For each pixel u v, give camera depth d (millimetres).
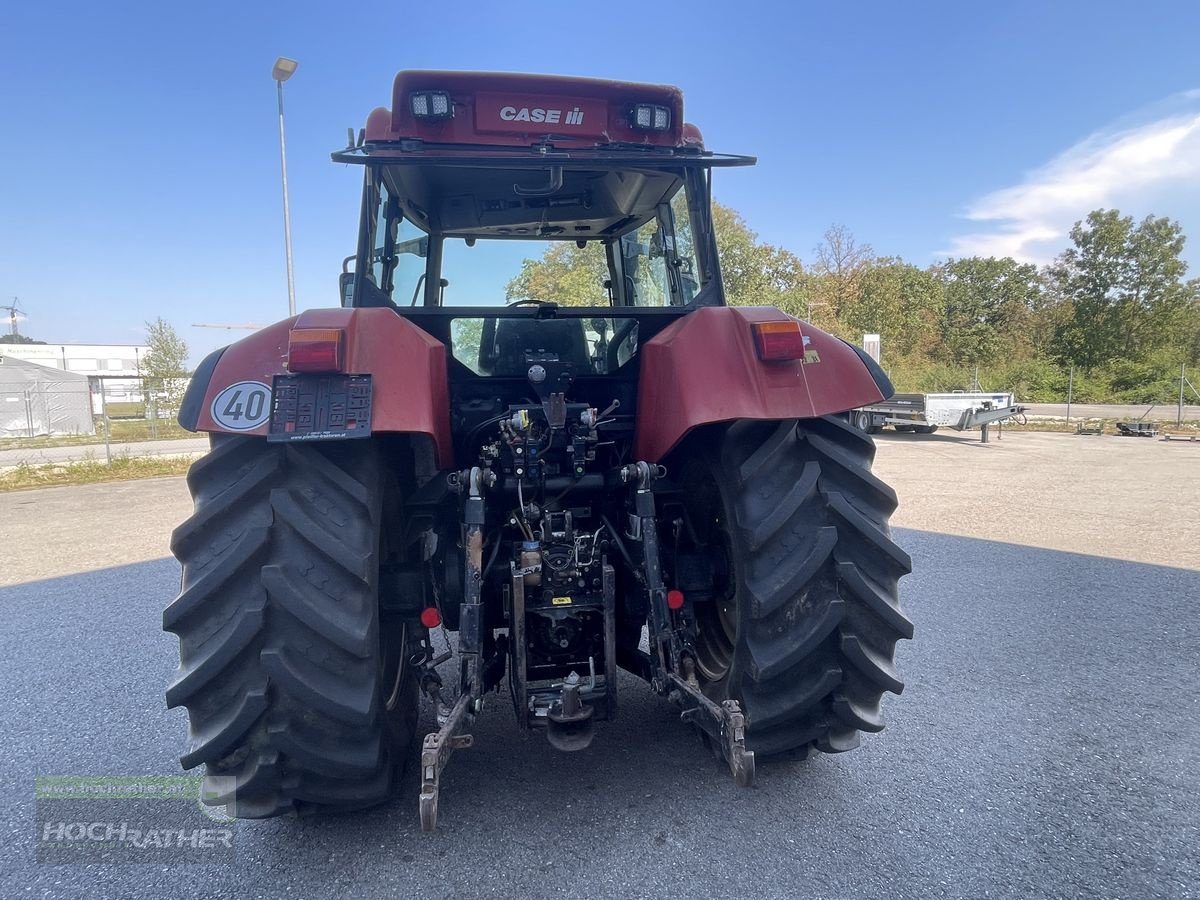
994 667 3949
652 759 3002
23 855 2447
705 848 2416
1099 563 6090
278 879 2297
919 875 2270
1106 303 43594
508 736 3227
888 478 11039
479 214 3520
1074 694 3602
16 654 4430
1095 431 18797
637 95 3066
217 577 2154
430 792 2143
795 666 2461
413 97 2910
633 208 3549
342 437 2191
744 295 32062
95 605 5480
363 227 3000
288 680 2143
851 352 2748
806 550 2438
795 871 2293
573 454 2768
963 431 19359
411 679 2918
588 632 2727
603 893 2205
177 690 2145
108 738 3322
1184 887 2205
